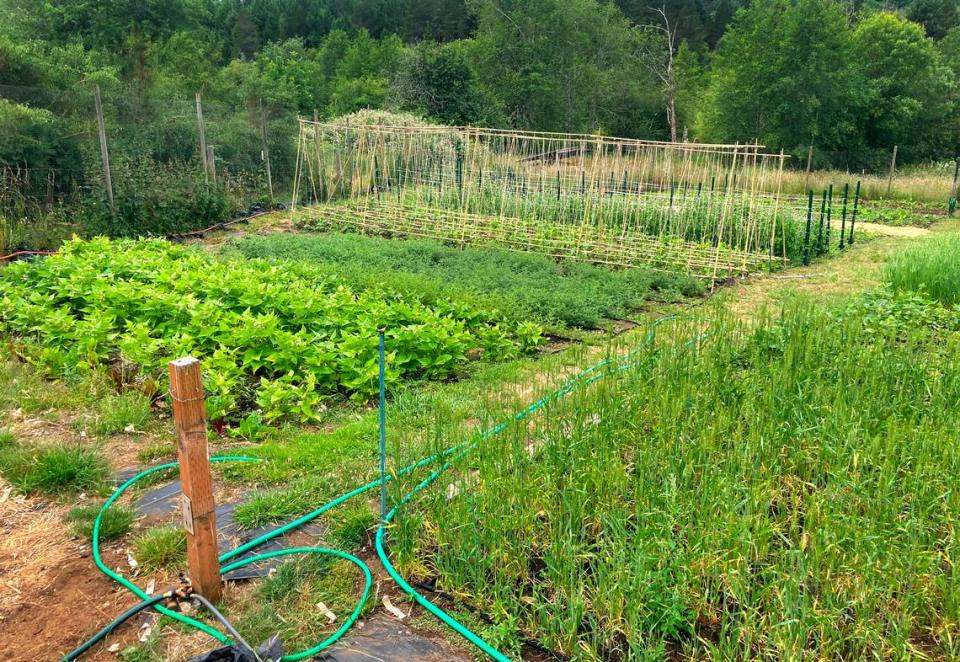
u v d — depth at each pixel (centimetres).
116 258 1028
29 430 613
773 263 1415
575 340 937
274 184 2070
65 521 489
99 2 3053
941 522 449
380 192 1903
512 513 457
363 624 399
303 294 872
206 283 892
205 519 395
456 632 394
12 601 411
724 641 367
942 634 381
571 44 4206
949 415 568
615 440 532
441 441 511
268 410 646
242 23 5316
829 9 3503
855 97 3550
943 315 933
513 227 1537
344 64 4788
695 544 406
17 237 1322
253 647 379
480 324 919
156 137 1775
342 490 525
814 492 484
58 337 770
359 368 717
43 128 1440
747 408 565
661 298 1177
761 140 3706
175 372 372
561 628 380
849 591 395
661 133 4688
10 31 2653
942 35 5222
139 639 384
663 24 5950
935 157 3900
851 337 715
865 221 2130
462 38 5788
